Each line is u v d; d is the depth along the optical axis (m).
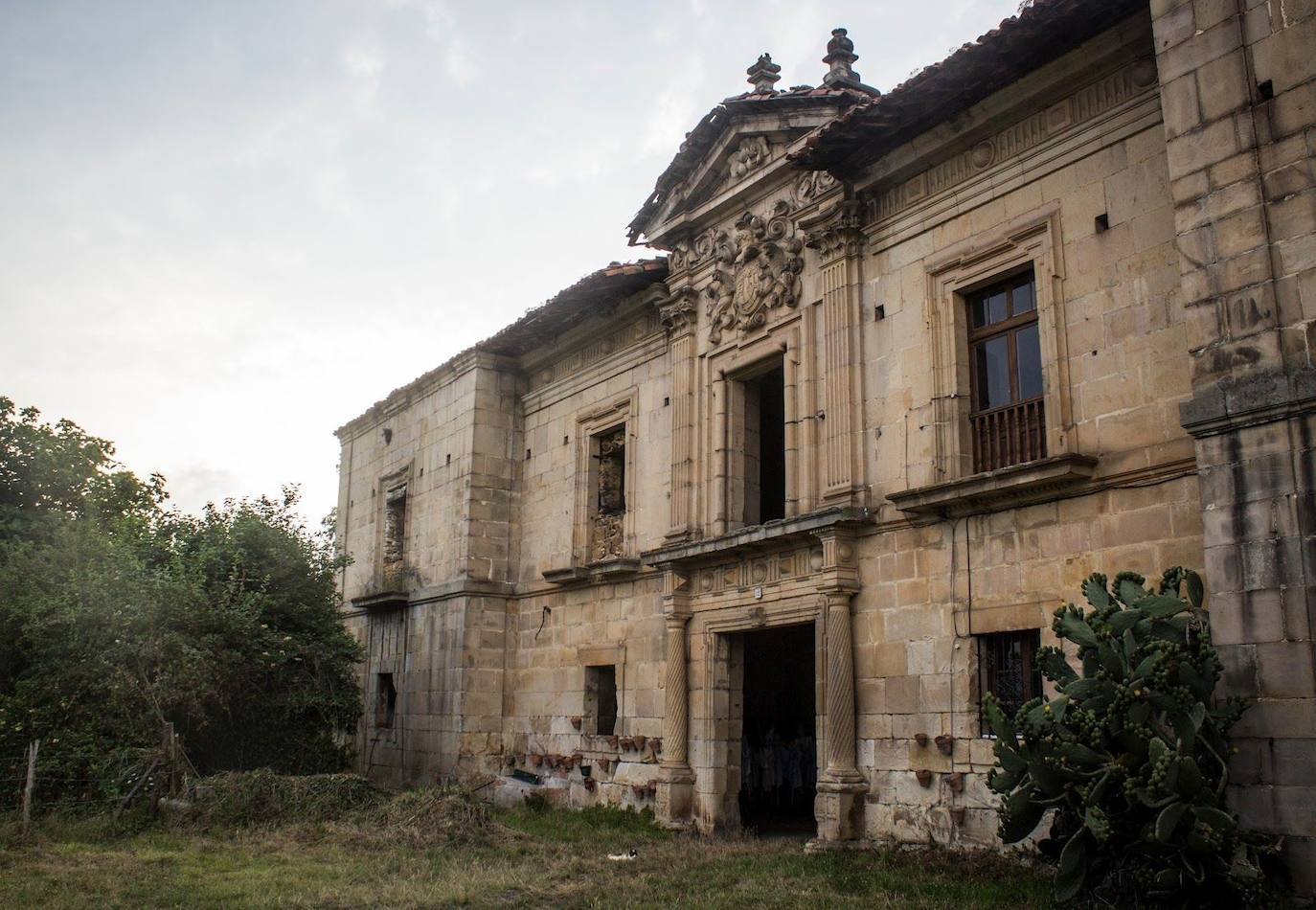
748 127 17.34
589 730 20.16
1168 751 8.76
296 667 21.19
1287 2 9.87
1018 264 13.41
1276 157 9.77
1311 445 9.20
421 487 25.58
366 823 15.63
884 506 14.51
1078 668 11.84
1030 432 13.16
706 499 17.83
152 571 19.58
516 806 19.86
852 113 14.20
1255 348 9.65
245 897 10.91
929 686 13.52
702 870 12.80
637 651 19.17
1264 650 9.23
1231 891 8.90
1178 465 11.34
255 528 21.84
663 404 19.61
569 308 21.23
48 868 12.30
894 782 13.76
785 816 19.11
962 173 14.29
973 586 13.20
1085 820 9.22
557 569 20.95
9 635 18.91
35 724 17.62
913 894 10.84
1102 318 12.35
